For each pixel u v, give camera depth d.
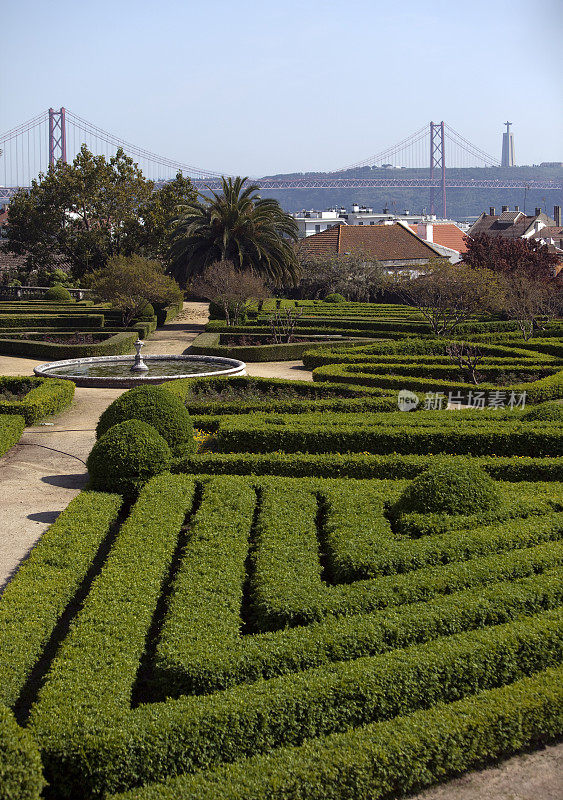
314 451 12.93
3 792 4.98
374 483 10.66
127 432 10.97
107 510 9.80
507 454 12.70
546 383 18.38
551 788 5.50
